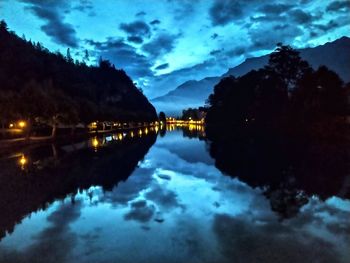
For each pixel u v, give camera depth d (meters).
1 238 10.71
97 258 9.03
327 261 8.48
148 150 40.97
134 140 61.31
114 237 10.62
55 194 17.02
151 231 11.10
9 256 9.31
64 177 22.19
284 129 54.44
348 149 33.09
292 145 39.06
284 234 10.45
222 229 11.08
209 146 45.00
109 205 14.73
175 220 12.26
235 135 65.38
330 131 45.19
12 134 56.84
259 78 77.19
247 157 30.94
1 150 40.88
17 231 11.36
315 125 48.38
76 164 28.55
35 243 10.24
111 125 126.38
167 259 8.84
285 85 68.44
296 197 15.31
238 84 87.31
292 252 9.05
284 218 12.14
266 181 19.28
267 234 10.48
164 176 22.30
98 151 39.97
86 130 90.12
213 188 18.00
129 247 9.76
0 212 13.76
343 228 10.94
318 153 31.14
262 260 8.59
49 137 57.62
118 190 17.94
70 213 13.48
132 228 11.48
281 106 62.00
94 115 86.69
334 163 24.89
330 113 51.47
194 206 14.25
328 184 17.86
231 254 9.02
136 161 30.53
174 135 79.19
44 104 52.91
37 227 11.77
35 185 19.50
